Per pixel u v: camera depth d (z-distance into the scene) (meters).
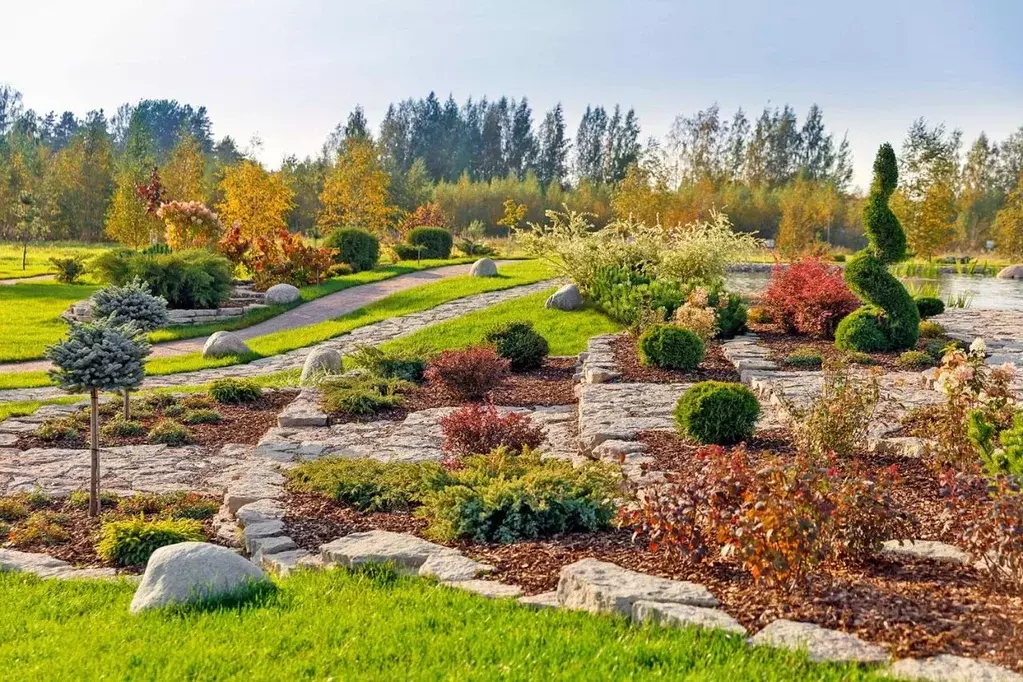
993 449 7.82
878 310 16.41
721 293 19.97
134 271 26.89
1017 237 49.09
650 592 5.39
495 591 5.87
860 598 5.32
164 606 5.77
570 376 16.48
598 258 25.20
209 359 20.92
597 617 5.24
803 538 5.44
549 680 4.42
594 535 7.16
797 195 64.06
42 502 9.52
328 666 4.67
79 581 6.80
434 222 63.22
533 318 23.64
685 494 6.45
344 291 32.56
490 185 86.56
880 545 6.05
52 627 5.62
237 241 32.91
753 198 70.12
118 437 12.70
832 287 18.41
